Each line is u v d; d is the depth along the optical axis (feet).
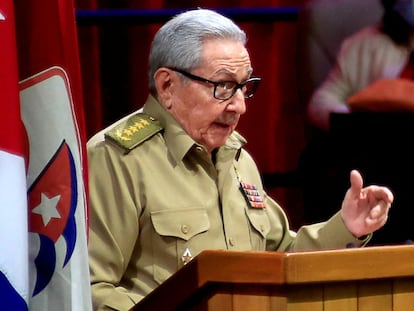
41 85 16.58
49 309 16.76
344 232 23.72
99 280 22.56
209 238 23.41
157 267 23.00
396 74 37.86
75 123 16.89
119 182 23.03
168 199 23.16
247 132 40.47
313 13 38.09
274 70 40.29
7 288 15.65
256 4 39.83
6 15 15.49
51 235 16.72
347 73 38.04
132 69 38.22
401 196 32.37
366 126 32.78
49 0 16.60
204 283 17.15
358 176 23.13
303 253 16.67
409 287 17.69
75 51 17.06
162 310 17.95
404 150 32.42
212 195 23.79
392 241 32.42
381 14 37.81
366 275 17.04
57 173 16.66
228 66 23.13
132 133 23.61
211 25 23.38
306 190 33.65
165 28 23.73
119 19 37.83
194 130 23.53
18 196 15.65
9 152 15.57
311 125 38.37
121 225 22.85
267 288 16.97
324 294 17.11
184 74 23.31
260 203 24.77
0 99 15.49
